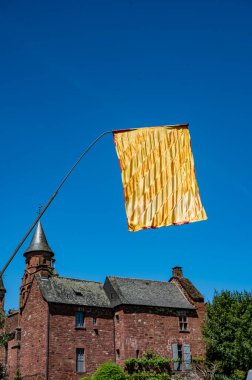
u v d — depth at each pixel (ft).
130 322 150.92
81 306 149.59
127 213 44.88
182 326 161.58
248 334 150.00
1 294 215.10
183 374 149.79
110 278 167.53
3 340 148.66
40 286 150.20
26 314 152.66
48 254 210.38
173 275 185.47
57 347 139.03
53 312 143.13
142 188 45.42
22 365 146.20
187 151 46.47
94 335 148.15
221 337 152.97
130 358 143.95
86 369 141.28
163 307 159.43
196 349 158.40
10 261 43.39
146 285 173.17
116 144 46.93
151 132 47.19
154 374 139.54
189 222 43.93
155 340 152.46
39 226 217.56
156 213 44.57
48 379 133.39
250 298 158.81
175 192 45.11
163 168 45.96
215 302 161.79
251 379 46.47
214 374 148.56
